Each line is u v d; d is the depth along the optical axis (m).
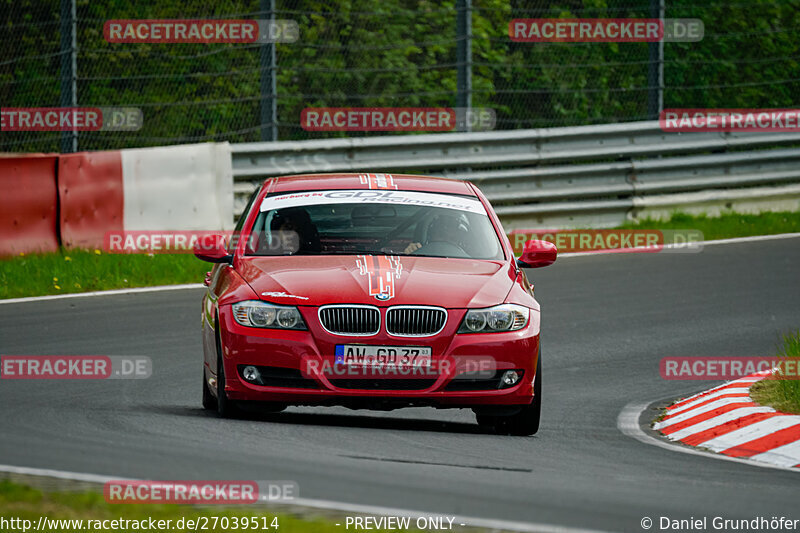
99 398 30.14
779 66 89.75
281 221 29.97
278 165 59.38
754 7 89.94
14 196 51.88
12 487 18.12
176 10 74.12
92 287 48.78
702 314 44.88
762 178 67.88
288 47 77.44
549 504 19.48
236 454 22.42
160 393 31.41
